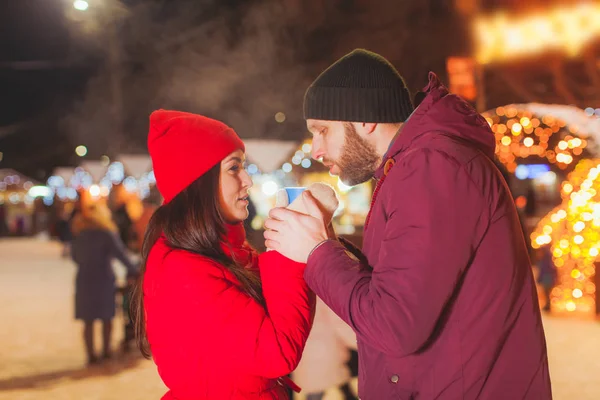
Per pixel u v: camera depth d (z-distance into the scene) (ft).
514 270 5.82
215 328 6.17
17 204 126.52
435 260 5.42
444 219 5.49
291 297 6.26
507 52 29.76
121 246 24.61
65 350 25.90
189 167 6.57
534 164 33.60
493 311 5.73
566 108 29.73
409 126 6.03
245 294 6.34
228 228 7.06
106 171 64.44
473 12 29.84
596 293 28.58
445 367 5.73
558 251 30.68
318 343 11.66
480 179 5.68
